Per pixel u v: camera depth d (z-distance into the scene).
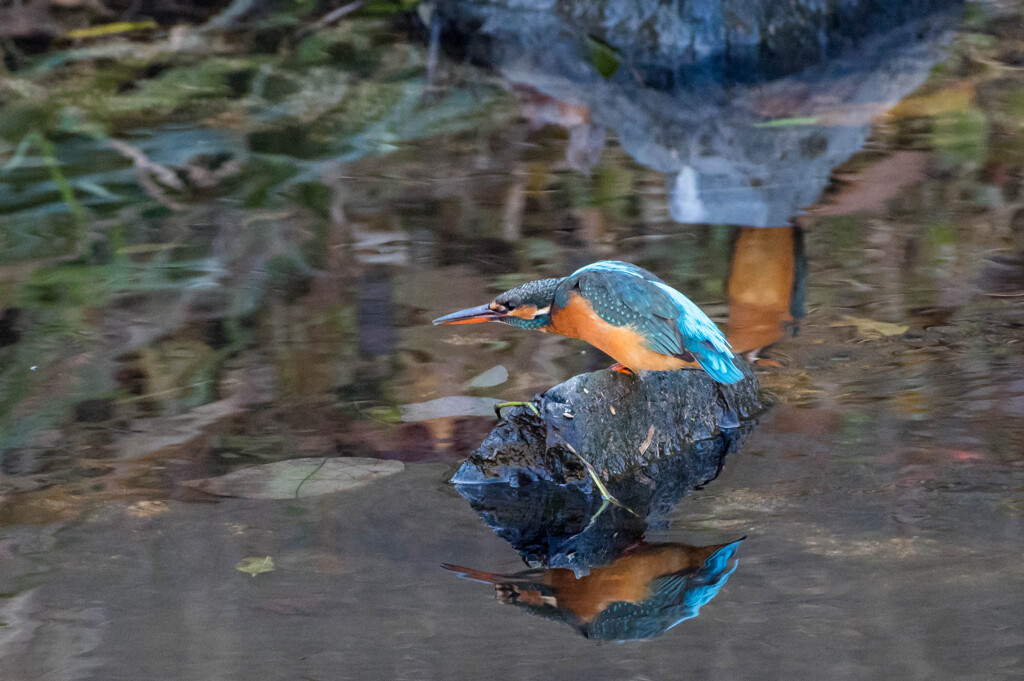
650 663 4.56
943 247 9.23
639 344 6.42
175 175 11.34
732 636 4.73
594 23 15.17
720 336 6.59
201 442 6.62
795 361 7.52
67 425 6.83
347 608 5.01
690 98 13.71
